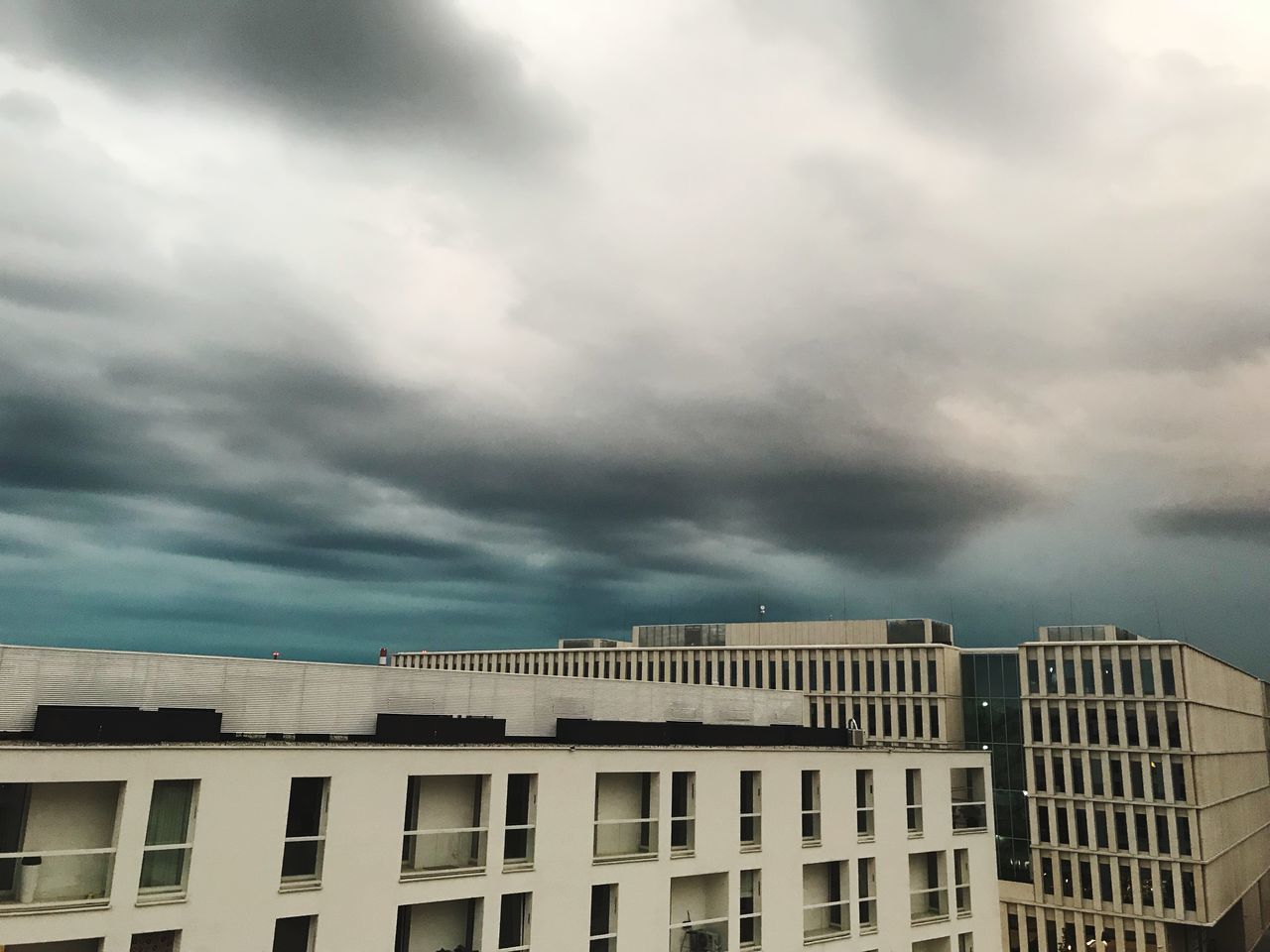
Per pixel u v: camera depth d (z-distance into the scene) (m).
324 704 32.09
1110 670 91.06
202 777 24.03
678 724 39.06
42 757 21.67
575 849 31.02
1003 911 93.81
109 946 22.03
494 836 29.30
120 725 25.62
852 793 39.81
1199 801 84.62
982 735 100.88
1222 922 94.19
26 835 22.31
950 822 44.03
